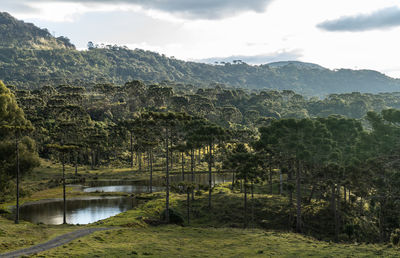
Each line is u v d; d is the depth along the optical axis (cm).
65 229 4966
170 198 8512
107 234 4488
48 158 17750
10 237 4066
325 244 4278
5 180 7825
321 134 6625
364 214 6975
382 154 6306
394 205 5794
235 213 7075
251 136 16250
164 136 12575
